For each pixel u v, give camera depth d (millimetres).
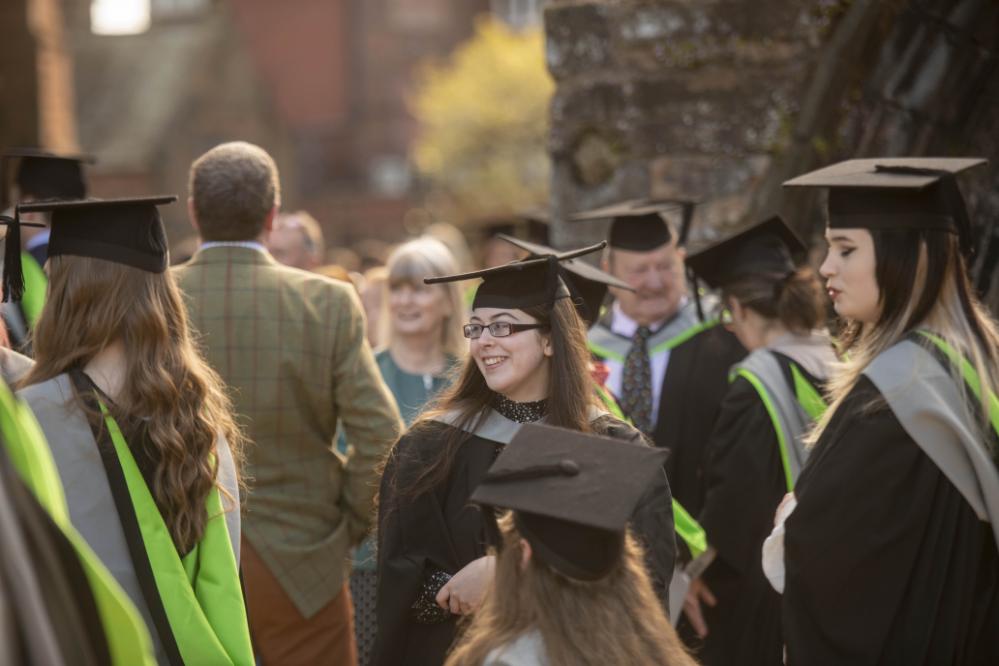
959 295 5684
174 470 5219
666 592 5379
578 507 4109
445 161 66562
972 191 10312
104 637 3637
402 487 5754
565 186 11664
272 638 7336
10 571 3256
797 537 5594
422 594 5703
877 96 10703
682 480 8891
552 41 11641
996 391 5523
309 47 83875
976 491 5309
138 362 5297
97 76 74938
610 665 3969
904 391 5367
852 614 5465
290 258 11766
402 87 83938
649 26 11242
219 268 7312
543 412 5711
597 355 9211
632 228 9078
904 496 5371
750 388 7852
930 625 5324
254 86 77062
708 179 11133
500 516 5641
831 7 10758
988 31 10547
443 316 10297
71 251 5363
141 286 5402
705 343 9117
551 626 4027
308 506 7438
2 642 3160
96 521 5098
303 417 7406
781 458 7762
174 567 5156
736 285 8266
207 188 7305
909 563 5359
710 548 8008
